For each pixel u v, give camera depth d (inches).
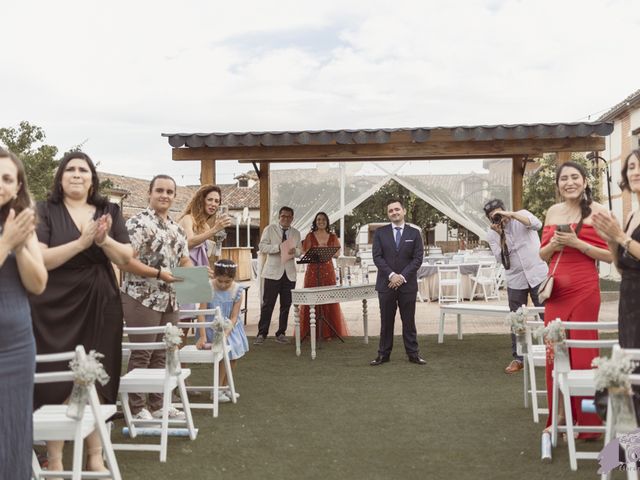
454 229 1409.9
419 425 210.2
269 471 167.8
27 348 119.1
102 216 145.4
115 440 196.1
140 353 205.9
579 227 186.1
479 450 183.2
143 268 196.4
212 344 223.5
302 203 512.1
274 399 248.2
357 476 163.8
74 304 151.7
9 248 111.5
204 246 264.1
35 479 138.8
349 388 265.6
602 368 119.0
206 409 234.5
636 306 149.3
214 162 386.3
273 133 368.2
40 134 738.2
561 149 371.9
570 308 186.5
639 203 156.0
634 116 927.7
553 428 177.0
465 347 359.3
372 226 1360.7
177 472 167.0
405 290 316.2
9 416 116.2
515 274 291.6
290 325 461.7
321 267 391.2
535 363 213.8
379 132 367.2
